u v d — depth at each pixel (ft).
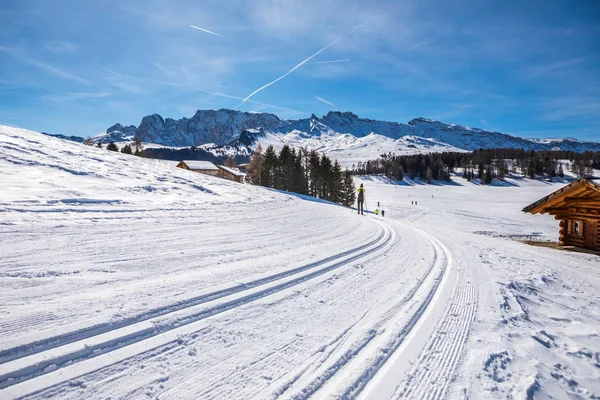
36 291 11.51
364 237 28.94
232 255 18.76
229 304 12.04
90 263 15.06
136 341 9.04
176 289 12.75
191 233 23.81
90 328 9.23
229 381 7.85
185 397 7.16
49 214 23.49
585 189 34.50
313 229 31.12
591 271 24.38
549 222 141.59
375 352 9.59
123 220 25.45
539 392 8.27
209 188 51.70
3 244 16.47
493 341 10.79
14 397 6.55
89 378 7.40
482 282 17.52
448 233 40.55
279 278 15.40
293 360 8.93
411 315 12.43
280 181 162.71
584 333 12.26
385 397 7.64
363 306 13.14
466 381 8.49
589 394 8.47
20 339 8.30
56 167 40.22
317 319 11.64
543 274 20.63
